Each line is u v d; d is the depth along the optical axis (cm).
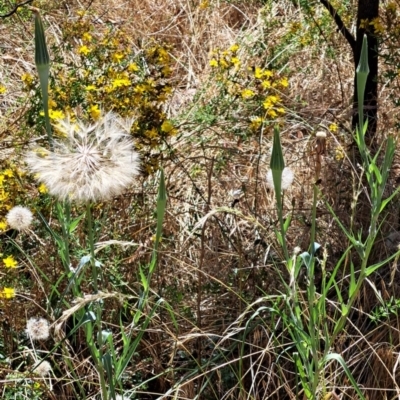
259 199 385
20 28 577
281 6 612
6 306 309
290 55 551
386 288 334
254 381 294
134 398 315
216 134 419
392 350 299
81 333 319
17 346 318
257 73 383
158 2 670
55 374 314
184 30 633
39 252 337
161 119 357
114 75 365
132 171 208
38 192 344
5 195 329
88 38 392
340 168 391
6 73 532
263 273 338
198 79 544
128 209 362
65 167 203
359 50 418
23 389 294
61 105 359
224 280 339
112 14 636
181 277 347
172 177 411
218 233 361
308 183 391
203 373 282
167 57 387
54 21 583
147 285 220
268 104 371
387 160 221
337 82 531
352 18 511
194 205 372
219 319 327
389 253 346
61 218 223
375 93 422
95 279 217
